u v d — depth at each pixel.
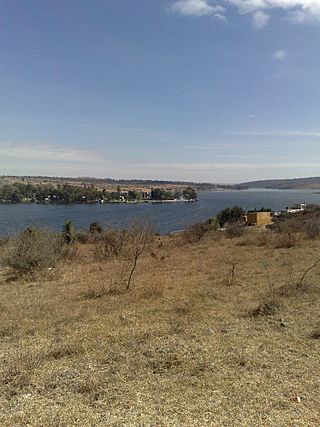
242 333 5.11
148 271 11.70
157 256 15.41
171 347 4.61
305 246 15.37
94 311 6.77
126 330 5.43
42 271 11.95
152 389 3.54
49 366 4.18
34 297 8.44
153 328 5.47
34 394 3.49
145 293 7.94
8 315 6.71
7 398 3.42
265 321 5.62
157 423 2.92
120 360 4.30
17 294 8.93
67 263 14.41
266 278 9.13
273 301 6.32
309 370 3.87
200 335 5.09
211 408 3.15
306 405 3.17
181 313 6.29
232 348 4.54
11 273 12.46
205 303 6.94
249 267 11.14
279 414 3.03
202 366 4.04
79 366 4.16
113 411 3.12
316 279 8.42
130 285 8.96
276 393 3.40
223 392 3.44
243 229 26.34
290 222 25.77
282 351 4.40
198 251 17.28
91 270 12.71
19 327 5.91
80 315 6.50
